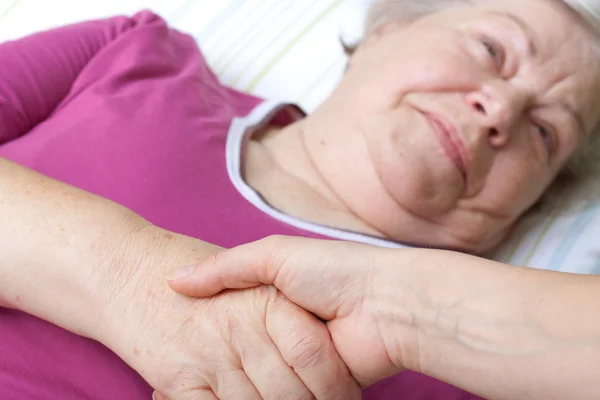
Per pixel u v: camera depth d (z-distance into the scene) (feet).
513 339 1.07
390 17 1.98
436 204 1.66
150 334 1.23
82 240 1.29
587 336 1.03
